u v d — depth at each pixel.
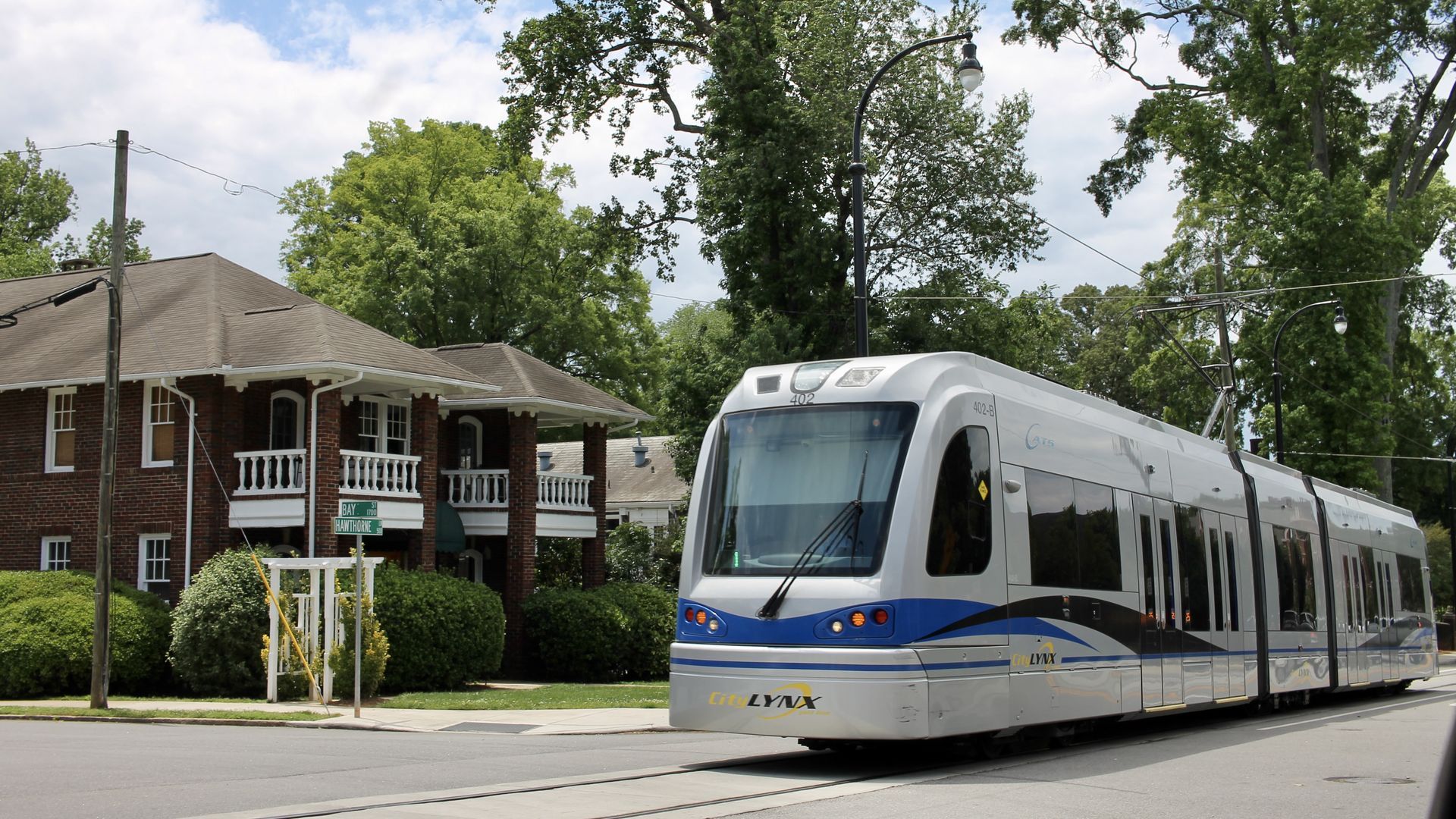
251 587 23.16
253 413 27.08
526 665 30.45
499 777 11.40
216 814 9.23
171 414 26.89
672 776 11.48
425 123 54.62
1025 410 13.54
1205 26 41.47
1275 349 39.66
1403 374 49.25
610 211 38.69
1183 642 16.38
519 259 49.41
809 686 11.38
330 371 25.62
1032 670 12.85
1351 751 14.23
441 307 48.38
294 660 21.86
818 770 12.01
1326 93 41.94
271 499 25.86
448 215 49.62
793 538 11.98
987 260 36.75
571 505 33.00
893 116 34.91
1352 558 24.59
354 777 11.46
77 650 23.44
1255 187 42.47
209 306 28.17
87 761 12.95
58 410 28.22
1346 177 40.22
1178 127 41.16
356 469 26.62
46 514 27.81
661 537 40.31
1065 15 40.84
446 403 31.12
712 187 35.12
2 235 59.38
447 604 25.55
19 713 20.08
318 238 54.97
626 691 25.25
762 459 12.51
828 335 35.28
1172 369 53.22
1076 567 13.95
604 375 52.94
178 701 22.05
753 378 13.07
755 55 34.06
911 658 11.28
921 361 12.51
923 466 11.83
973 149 36.06
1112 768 12.24
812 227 34.03
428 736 16.72
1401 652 27.22
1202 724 18.56
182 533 26.23
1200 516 17.64
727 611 11.94
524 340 50.72
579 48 38.03
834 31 34.03
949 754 13.48
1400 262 40.91
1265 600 19.67
